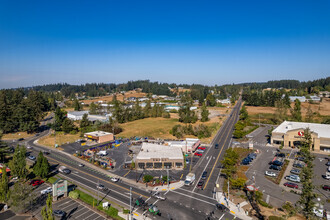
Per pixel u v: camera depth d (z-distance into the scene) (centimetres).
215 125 16050
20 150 7131
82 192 6309
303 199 4497
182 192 6369
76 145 11419
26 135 13812
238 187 6494
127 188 6631
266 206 5503
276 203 5694
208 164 8688
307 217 4722
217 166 8450
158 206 5581
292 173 7625
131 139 12662
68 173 7719
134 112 19100
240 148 10662
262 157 9362
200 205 5625
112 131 13838
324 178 7212
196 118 17650
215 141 12169
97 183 6962
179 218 5041
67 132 13938
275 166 7962
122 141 12169
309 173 4425
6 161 8969
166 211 5334
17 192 5322
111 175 7644
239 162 8738
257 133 13975
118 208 5462
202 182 6838
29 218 5081
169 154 8719
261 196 5672
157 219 4994
